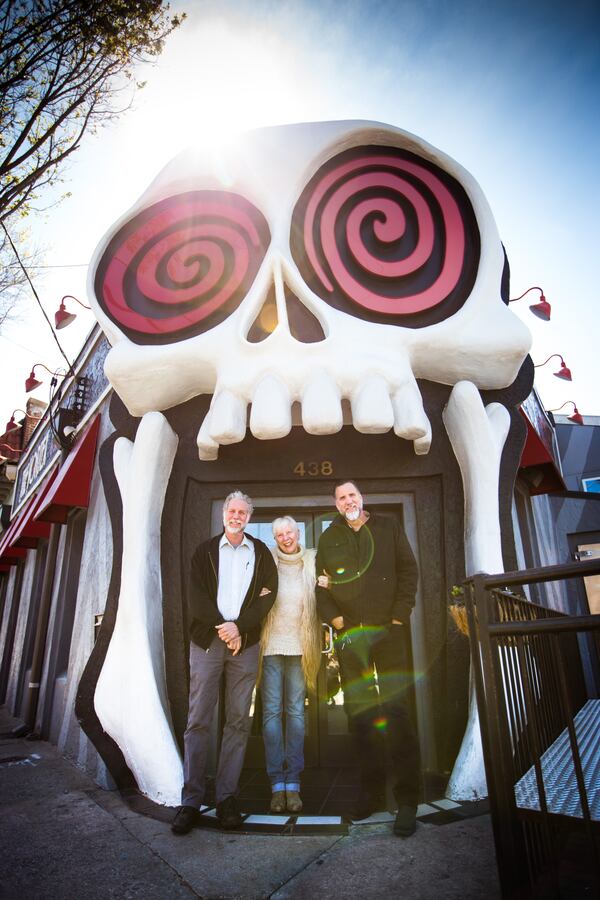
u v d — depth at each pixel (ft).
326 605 8.91
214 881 6.43
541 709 7.68
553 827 5.63
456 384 10.94
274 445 11.73
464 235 11.99
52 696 18.43
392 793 9.20
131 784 10.31
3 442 36.45
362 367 10.25
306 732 11.24
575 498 23.91
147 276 12.29
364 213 12.05
